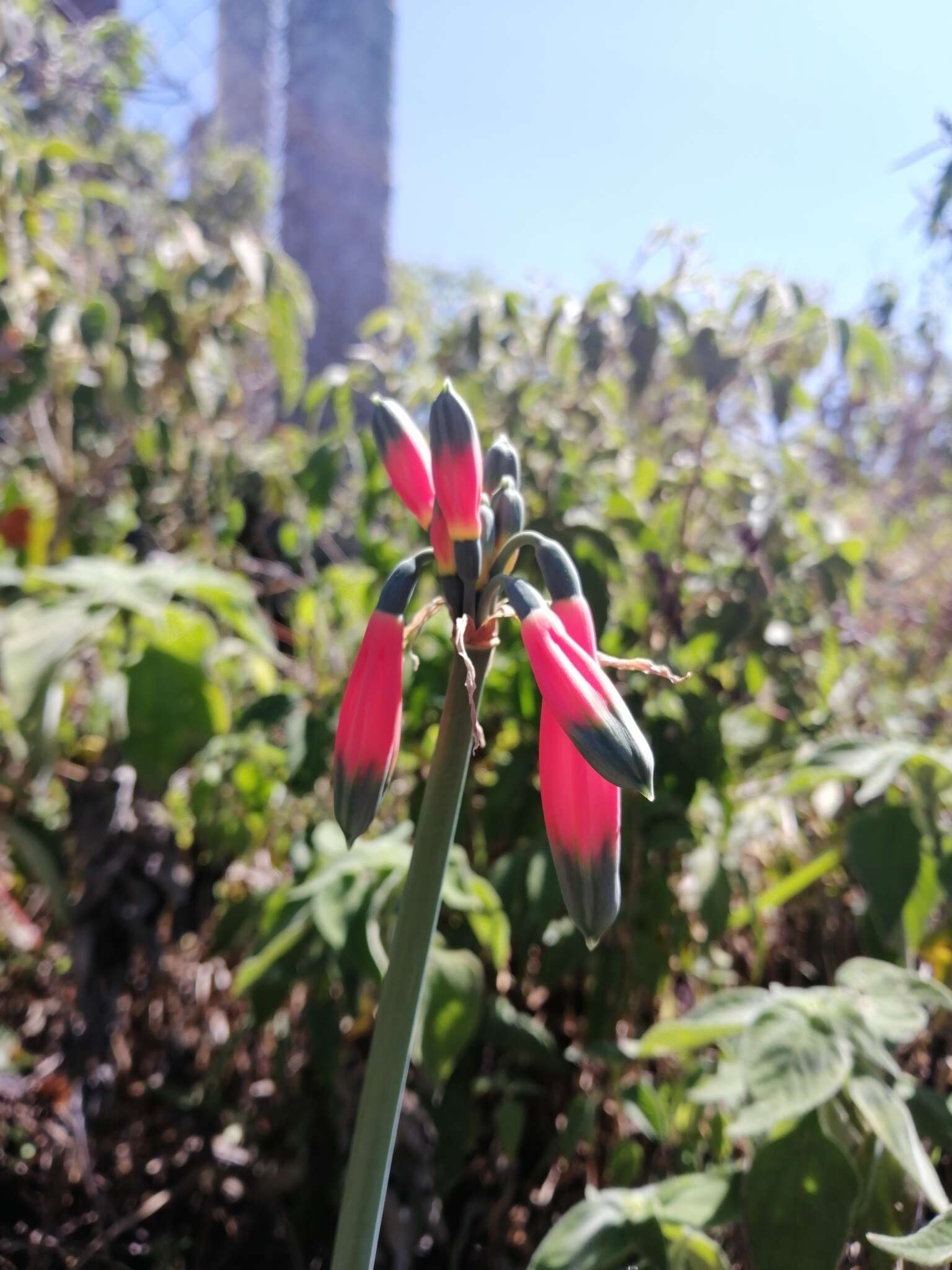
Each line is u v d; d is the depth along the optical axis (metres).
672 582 0.38
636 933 0.31
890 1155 0.22
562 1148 0.27
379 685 0.15
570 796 0.14
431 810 0.15
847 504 0.64
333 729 0.32
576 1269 0.20
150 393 0.52
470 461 0.14
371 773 0.15
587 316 0.40
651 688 0.35
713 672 0.39
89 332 0.44
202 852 0.37
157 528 0.55
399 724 0.15
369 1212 0.15
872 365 0.46
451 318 0.58
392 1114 0.15
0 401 0.44
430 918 0.15
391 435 0.16
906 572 0.60
